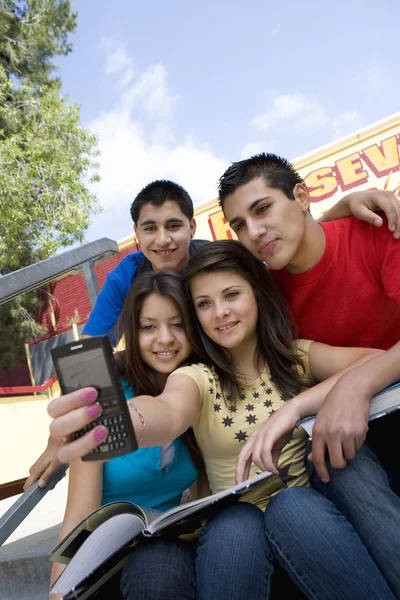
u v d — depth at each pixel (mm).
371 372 1358
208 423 1636
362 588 1118
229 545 1175
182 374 1605
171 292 1674
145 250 2545
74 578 1120
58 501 3359
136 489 1568
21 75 13867
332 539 1145
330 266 1794
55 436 1018
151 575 1169
